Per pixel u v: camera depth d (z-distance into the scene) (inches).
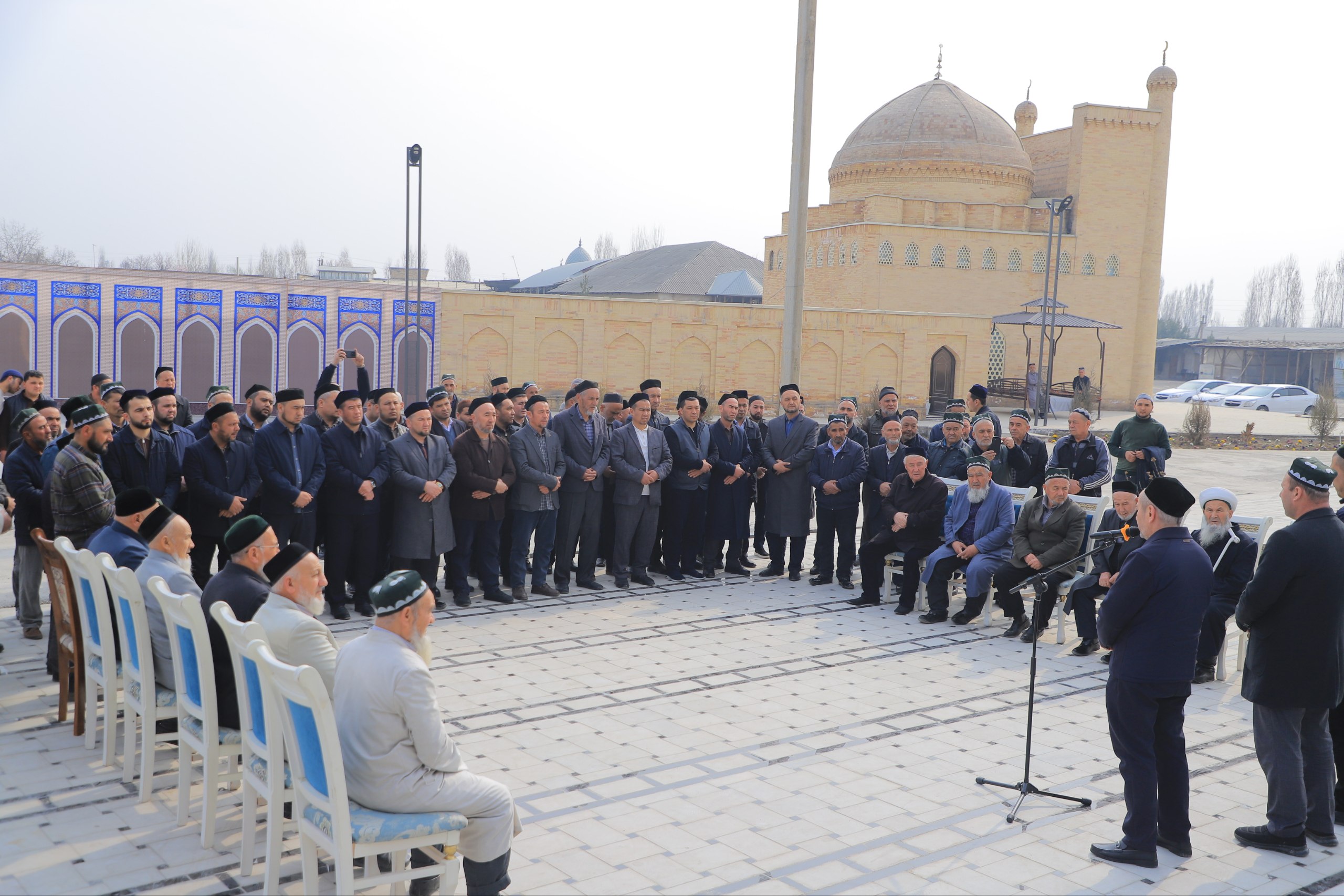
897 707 267.0
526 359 1309.1
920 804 206.7
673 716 255.1
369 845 146.5
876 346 1486.2
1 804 196.9
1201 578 182.7
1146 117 1721.2
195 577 319.9
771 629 344.5
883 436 405.1
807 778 218.5
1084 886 174.9
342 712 153.5
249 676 167.5
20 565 304.0
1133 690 183.5
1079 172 1718.8
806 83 448.1
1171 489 183.2
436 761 153.1
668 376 1386.6
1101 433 1223.5
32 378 383.2
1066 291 1722.4
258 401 341.7
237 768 196.7
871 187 1791.3
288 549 175.8
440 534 352.8
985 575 348.5
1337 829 202.2
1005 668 306.3
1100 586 319.3
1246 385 1929.1
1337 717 208.8
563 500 388.5
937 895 170.2
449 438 406.3
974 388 434.0
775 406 1443.2
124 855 177.8
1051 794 207.6
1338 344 2918.3
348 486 335.3
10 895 162.6
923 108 1786.4
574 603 374.6
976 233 1686.8
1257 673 190.4
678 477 410.6
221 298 1128.2
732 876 175.0
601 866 177.3
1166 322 4264.3
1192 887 175.6
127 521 230.4
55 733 235.5
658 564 441.4
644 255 3277.6
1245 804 212.1
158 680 205.8
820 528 416.2
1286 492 191.3
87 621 219.5
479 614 354.6
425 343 1254.9
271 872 161.3
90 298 1070.4
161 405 341.7
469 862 159.3
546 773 217.8
